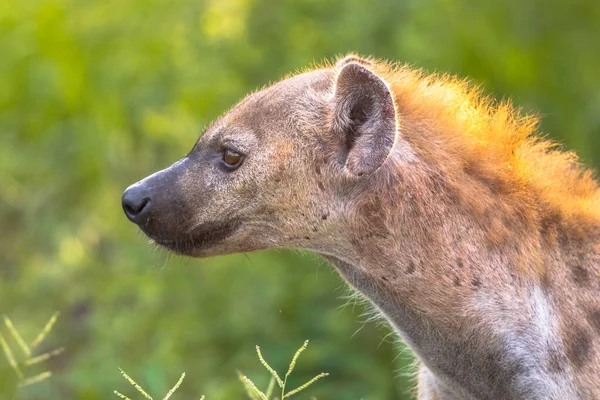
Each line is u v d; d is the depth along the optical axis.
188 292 12.73
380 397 11.81
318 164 7.94
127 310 12.94
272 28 13.22
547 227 7.98
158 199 8.11
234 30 13.37
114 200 14.12
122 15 13.58
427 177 7.88
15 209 15.02
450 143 8.02
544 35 13.73
